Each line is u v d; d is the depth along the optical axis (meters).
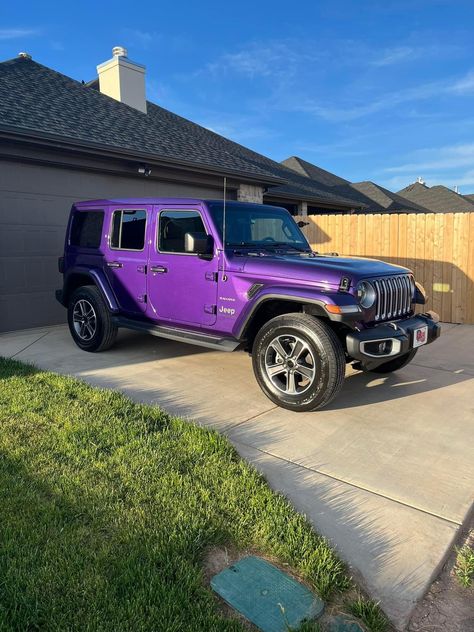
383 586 2.26
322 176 21.95
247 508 2.76
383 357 4.19
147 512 2.67
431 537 2.62
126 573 2.21
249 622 2.03
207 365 5.84
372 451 3.61
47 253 8.02
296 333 4.23
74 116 8.96
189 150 10.33
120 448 3.41
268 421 4.16
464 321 9.03
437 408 4.51
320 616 2.07
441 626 2.06
